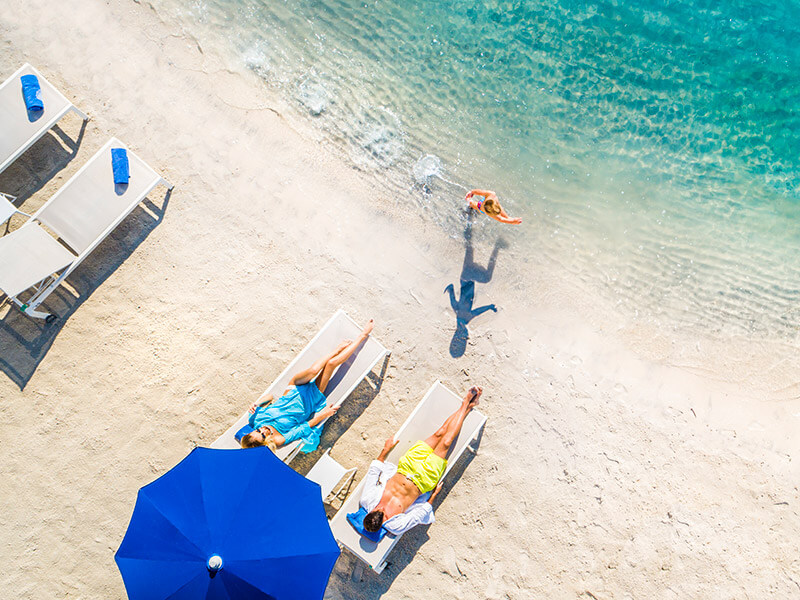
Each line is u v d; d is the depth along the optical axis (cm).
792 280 567
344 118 573
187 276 543
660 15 594
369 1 591
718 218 576
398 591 514
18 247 479
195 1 579
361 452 530
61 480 518
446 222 561
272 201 554
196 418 527
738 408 542
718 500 525
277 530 411
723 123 591
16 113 512
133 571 407
